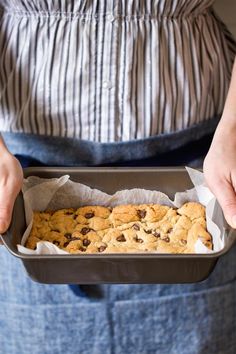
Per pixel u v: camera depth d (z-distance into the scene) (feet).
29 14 3.19
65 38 3.16
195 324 3.54
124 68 3.17
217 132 3.07
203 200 3.08
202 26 3.32
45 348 3.59
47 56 3.18
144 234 3.02
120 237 3.02
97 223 3.07
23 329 3.56
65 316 3.50
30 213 3.03
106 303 3.47
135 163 3.35
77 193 3.09
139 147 3.30
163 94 3.23
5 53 3.27
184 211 3.08
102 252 2.92
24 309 3.50
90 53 3.16
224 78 3.42
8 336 3.60
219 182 2.87
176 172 3.04
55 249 2.73
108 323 3.51
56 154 3.34
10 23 3.26
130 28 3.14
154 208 3.10
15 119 3.32
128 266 2.63
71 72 3.18
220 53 3.40
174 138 3.32
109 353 3.60
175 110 3.30
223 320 3.57
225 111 3.14
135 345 3.59
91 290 3.43
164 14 3.16
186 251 2.92
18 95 3.28
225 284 3.49
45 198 3.10
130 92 3.20
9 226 2.75
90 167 3.06
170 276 2.67
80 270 2.65
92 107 3.23
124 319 3.51
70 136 3.31
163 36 3.20
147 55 3.19
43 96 3.23
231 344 3.66
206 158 2.99
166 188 3.07
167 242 2.98
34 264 2.63
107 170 3.04
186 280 2.69
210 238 2.98
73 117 3.26
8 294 3.48
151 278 2.68
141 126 3.27
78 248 2.96
